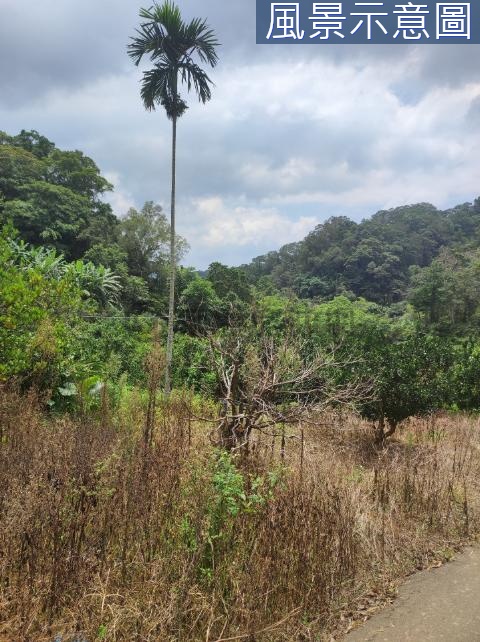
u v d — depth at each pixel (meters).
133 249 39.75
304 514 3.63
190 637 2.79
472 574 4.08
